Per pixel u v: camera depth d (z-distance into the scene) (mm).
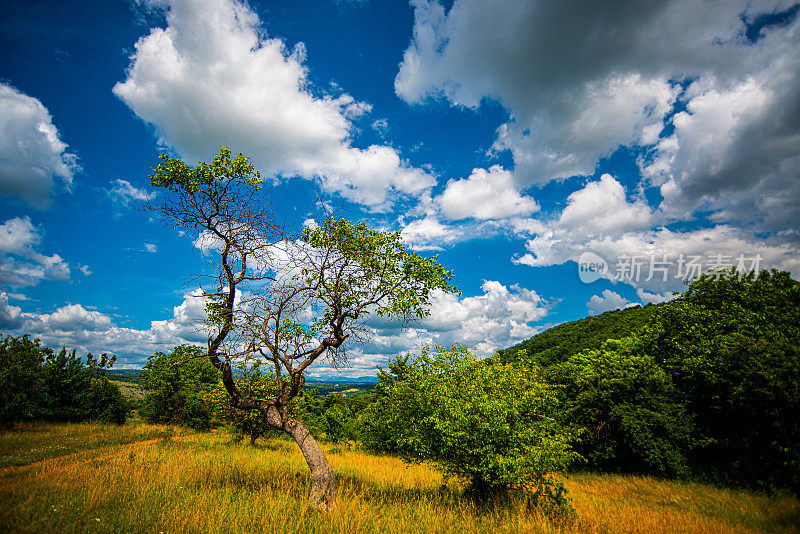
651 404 17156
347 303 9492
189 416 27078
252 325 8977
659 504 10805
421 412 10312
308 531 6676
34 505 6895
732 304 18812
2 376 19578
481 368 10312
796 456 11602
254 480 10047
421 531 7047
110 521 6453
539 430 9703
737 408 13906
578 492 12312
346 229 9961
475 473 9367
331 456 19281
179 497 7992
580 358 25094
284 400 9219
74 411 24594
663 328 21312
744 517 9125
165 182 8859
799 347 13055
